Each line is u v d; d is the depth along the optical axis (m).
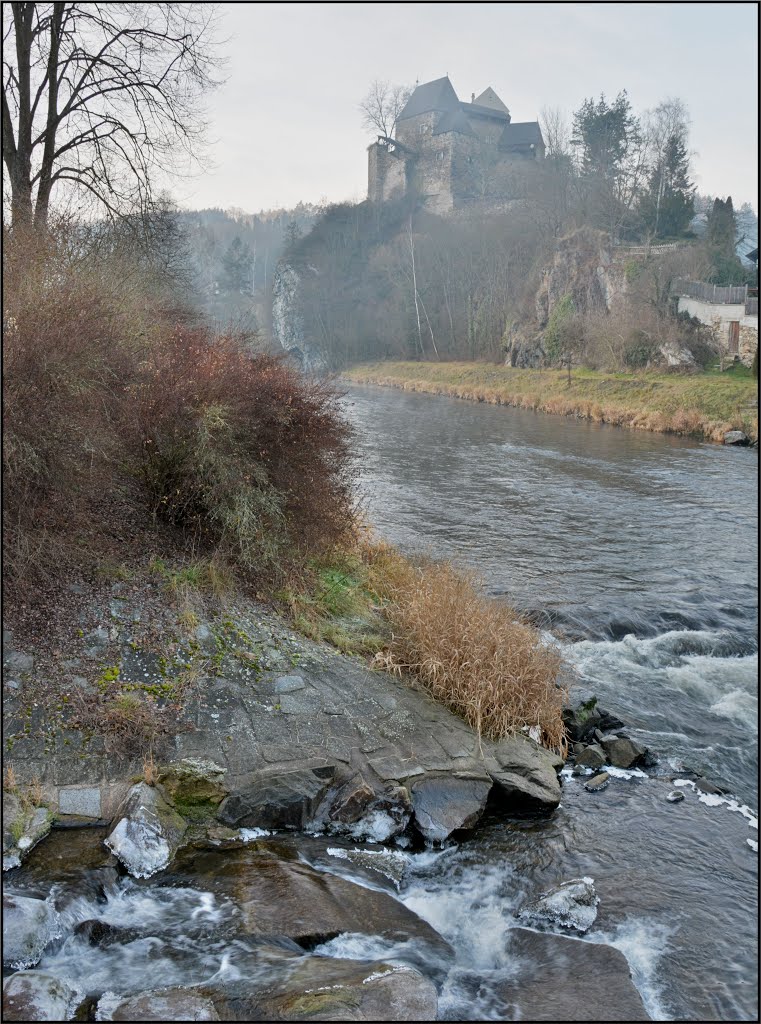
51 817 5.40
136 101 15.44
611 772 7.45
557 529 16.47
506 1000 4.54
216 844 5.59
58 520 7.62
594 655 10.25
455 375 59.78
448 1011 4.41
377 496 18.83
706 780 7.30
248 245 124.88
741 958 5.05
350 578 10.12
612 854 6.14
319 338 84.44
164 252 17.00
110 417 8.30
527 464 24.62
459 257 77.56
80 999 4.12
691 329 45.38
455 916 5.38
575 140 78.88
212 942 4.61
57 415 7.21
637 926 5.32
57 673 6.41
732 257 55.06
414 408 43.34
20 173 14.02
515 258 70.94
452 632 8.33
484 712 7.56
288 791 5.98
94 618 7.09
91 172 15.32
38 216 11.67
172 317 12.56
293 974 4.31
